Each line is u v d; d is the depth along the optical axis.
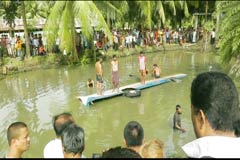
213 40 34.38
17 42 25.94
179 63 28.56
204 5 41.69
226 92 1.81
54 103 17.25
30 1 28.88
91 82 20.36
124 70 25.75
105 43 31.27
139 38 34.75
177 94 18.72
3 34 29.42
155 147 3.09
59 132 4.55
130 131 4.83
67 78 23.06
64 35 25.95
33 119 14.80
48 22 25.48
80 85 21.02
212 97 1.81
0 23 29.77
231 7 14.40
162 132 12.93
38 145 11.84
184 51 35.41
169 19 40.00
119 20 34.25
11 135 4.21
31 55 27.02
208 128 1.83
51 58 26.72
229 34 13.86
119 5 33.38
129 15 37.00
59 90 19.88
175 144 11.62
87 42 29.81
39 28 30.88
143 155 3.07
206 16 39.31
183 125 13.56
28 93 19.33
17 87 20.78
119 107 16.56
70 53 27.53
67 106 16.69
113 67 18.50
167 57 31.89
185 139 12.08
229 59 15.29
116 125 14.12
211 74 1.90
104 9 30.27
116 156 1.49
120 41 32.75
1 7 27.97
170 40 37.12
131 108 16.38
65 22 25.78
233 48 13.60
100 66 17.75
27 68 24.89
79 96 18.17
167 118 14.73
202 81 1.87
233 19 14.00
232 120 1.84
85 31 26.09
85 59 27.86
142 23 36.56
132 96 18.02
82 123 14.43
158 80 21.20
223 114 1.80
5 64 24.42
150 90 19.67
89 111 15.95
